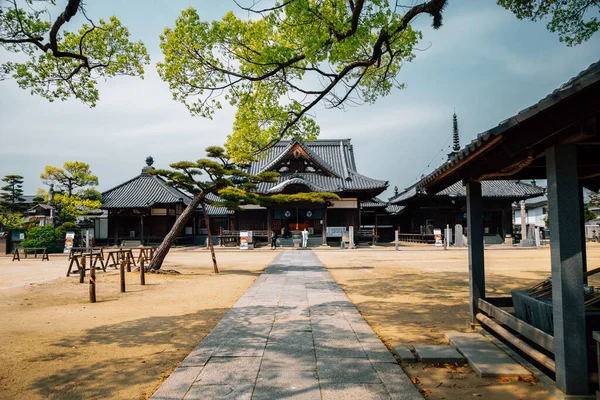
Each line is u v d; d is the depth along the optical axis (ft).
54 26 22.13
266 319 24.48
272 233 119.34
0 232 138.31
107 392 13.85
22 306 30.32
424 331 21.86
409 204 140.87
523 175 20.36
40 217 105.70
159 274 50.31
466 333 20.49
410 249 105.40
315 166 130.62
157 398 12.93
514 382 14.53
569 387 12.48
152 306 29.89
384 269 55.77
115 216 130.00
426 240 125.59
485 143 14.42
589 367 14.51
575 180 12.89
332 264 64.23
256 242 123.44
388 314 26.40
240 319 24.54
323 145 152.15
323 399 12.80
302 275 48.42
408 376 15.20
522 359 16.37
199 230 154.81
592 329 14.56
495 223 126.00
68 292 37.06
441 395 13.48
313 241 119.34
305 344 18.95
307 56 27.48
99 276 49.34
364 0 23.88
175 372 15.33
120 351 18.57
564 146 13.06
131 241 126.00
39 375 15.48
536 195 115.55
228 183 51.70
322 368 15.70
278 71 31.63
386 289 37.40
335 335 20.58
